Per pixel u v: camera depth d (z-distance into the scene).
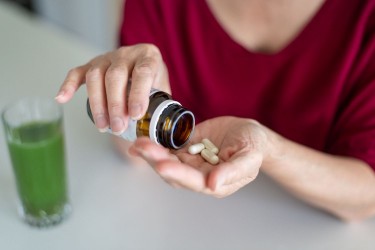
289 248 0.52
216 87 0.74
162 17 0.74
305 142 0.72
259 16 0.71
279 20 0.70
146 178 0.62
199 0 0.72
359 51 0.66
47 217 0.55
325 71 0.68
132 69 0.47
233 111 0.75
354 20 0.66
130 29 0.75
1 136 0.71
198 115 0.78
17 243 0.53
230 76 0.73
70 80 0.48
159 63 0.50
